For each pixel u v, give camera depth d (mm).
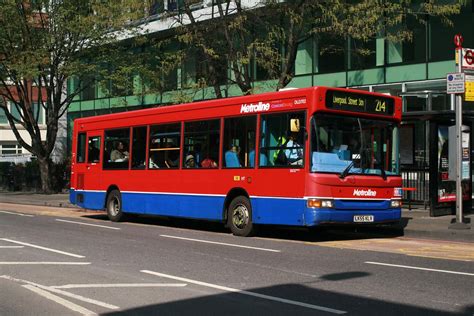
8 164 39344
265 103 13094
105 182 18156
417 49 22234
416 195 18266
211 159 14414
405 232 13789
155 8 25547
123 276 8586
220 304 6832
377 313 6355
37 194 33281
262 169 13031
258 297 7188
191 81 22375
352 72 24141
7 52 28609
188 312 6480
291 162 12406
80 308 6668
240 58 19141
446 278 8352
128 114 17406
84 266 9461
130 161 17188
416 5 21734
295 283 8031
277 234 14320
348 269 9133
